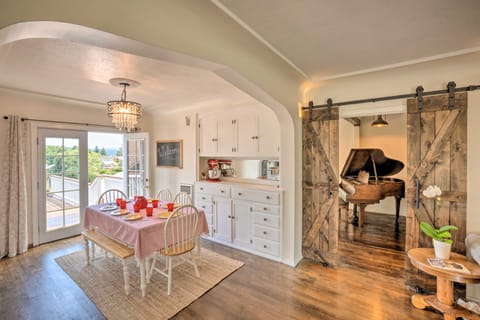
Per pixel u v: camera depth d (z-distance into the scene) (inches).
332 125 115.6
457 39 71.2
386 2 52.8
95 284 99.3
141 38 46.2
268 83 89.4
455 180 88.7
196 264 114.7
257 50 76.3
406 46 75.7
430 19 60.0
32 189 139.1
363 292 94.6
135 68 94.4
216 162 166.2
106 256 122.5
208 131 157.5
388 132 212.7
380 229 175.6
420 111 94.4
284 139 119.2
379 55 82.7
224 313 82.4
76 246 141.0
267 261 122.1
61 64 90.2
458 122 88.0
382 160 202.2
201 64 64.1
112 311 82.8
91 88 124.0
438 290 81.0
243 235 135.3
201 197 155.9
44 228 144.8
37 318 79.9
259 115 133.8
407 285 98.2
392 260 124.0
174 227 100.5
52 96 138.9
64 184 153.5
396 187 177.5
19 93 130.2
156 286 98.2
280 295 92.7
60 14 36.3
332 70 97.0
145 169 187.5
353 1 52.2
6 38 36.7
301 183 124.6
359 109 109.6
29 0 33.8
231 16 57.1
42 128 143.4
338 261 122.9
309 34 67.3
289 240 118.7
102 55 81.6
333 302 88.3
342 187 188.1
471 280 70.4
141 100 150.8
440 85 92.2
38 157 141.7
